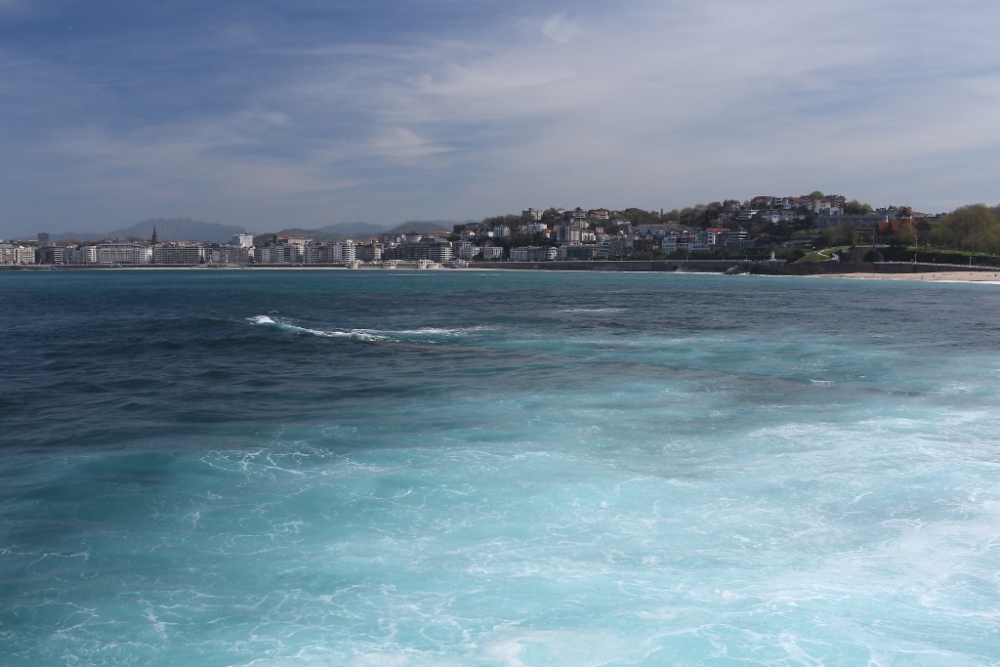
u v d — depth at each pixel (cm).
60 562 1082
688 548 1121
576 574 1031
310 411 2150
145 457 1590
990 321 5391
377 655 833
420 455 1612
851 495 1353
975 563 1070
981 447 1686
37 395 2470
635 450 1659
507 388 2448
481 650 841
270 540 1154
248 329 4509
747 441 1738
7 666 816
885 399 2245
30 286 15012
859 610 934
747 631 879
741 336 4144
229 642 866
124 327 4819
